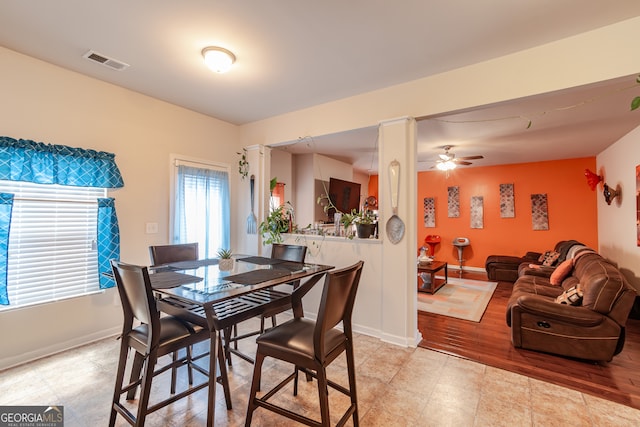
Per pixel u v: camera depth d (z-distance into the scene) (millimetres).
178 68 2664
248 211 4121
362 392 2082
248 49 2342
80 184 2699
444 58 2457
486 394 2074
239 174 4266
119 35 2174
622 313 2467
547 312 2654
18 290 2441
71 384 2141
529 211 6250
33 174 2439
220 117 3957
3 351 2350
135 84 2988
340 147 5332
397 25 2031
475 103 2535
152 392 2053
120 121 3047
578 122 3652
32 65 2492
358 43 2252
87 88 2814
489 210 6684
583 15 1911
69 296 2713
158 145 3363
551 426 1764
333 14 1921
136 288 1572
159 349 1571
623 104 3059
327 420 1428
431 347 2822
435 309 4020
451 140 4555
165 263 2584
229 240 4070
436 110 2730
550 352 2666
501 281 5699
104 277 2822
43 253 2570
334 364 2477
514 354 2695
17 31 2131
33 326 2500
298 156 5992
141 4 1835
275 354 1588
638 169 3750
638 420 1812
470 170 6930
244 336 2486
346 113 3285
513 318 2818
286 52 2385
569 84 2152
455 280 5816
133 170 3148
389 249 2912
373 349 2754
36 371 2309
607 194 4824
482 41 2211
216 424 1742
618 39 1999
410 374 2328
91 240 2852
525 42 2221
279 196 5527
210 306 1669
